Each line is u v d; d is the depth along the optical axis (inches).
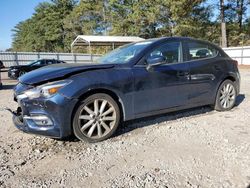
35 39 2632.9
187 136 159.6
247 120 190.2
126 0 1720.0
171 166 122.1
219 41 1461.6
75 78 145.8
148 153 136.8
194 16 1375.5
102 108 154.0
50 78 142.2
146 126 179.6
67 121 142.9
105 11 1982.0
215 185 105.7
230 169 118.0
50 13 2377.0
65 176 115.7
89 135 151.1
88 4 2007.9
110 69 156.6
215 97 207.8
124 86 157.6
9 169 123.2
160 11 1378.0
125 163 126.3
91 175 116.0
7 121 205.6
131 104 161.8
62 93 140.6
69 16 2138.3
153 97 170.1
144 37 1598.2
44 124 144.0
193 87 190.2
